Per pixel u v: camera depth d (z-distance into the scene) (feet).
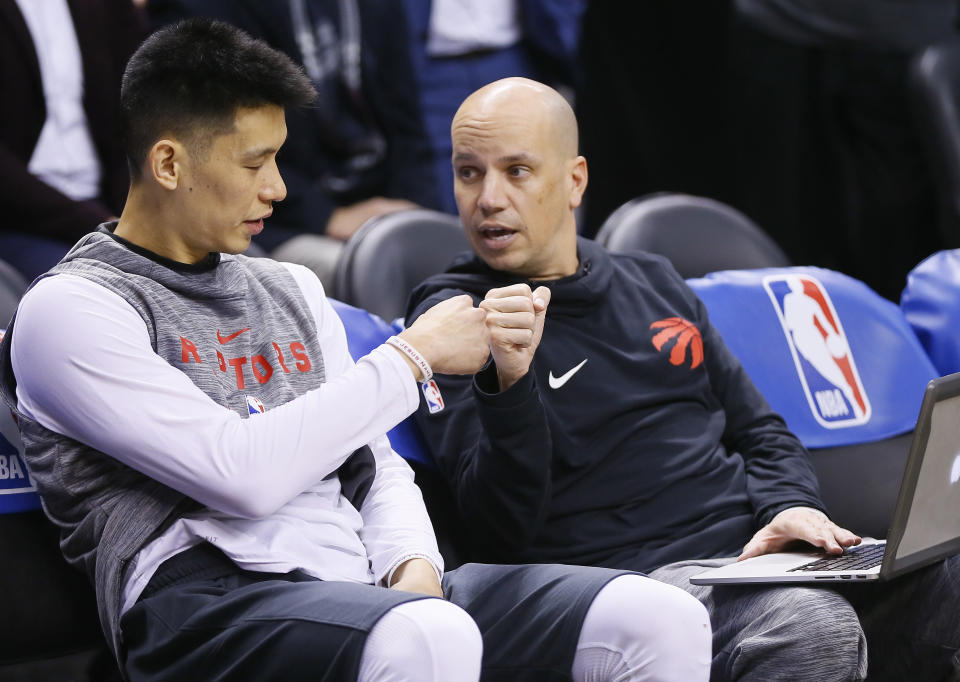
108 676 15.17
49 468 13.10
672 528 16.22
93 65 24.16
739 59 36.40
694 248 21.59
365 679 11.27
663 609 12.39
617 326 17.07
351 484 14.29
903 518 13.32
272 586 12.25
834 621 13.43
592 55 36.99
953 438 13.64
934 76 30.40
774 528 15.56
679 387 17.06
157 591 12.77
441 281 17.13
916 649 15.20
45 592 14.53
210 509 13.02
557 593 12.95
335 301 17.72
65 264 13.20
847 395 20.53
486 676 13.16
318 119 27.55
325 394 12.84
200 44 13.12
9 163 22.77
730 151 37.24
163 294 13.28
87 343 12.52
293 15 27.20
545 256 16.89
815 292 21.20
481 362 13.75
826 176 37.19
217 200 13.25
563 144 16.87
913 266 36.63
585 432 16.28
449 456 16.03
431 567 13.76
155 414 12.45
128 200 13.64
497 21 30.07
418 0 29.68
